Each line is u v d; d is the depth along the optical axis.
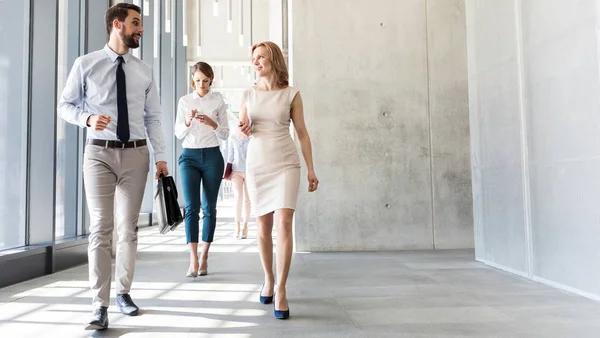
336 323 2.13
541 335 1.93
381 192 4.70
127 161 2.23
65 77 4.40
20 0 3.41
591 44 2.44
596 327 2.03
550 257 2.91
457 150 4.80
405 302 2.53
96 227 2.10
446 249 4.70
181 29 10.59
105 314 2.04
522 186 3.20
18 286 2.98
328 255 4.35
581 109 2.54
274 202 2.30
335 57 4.77
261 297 2.53
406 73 4.81
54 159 3.50
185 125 3.17
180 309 2.39
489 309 2.37
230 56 10.95
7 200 3.25
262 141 2.37
